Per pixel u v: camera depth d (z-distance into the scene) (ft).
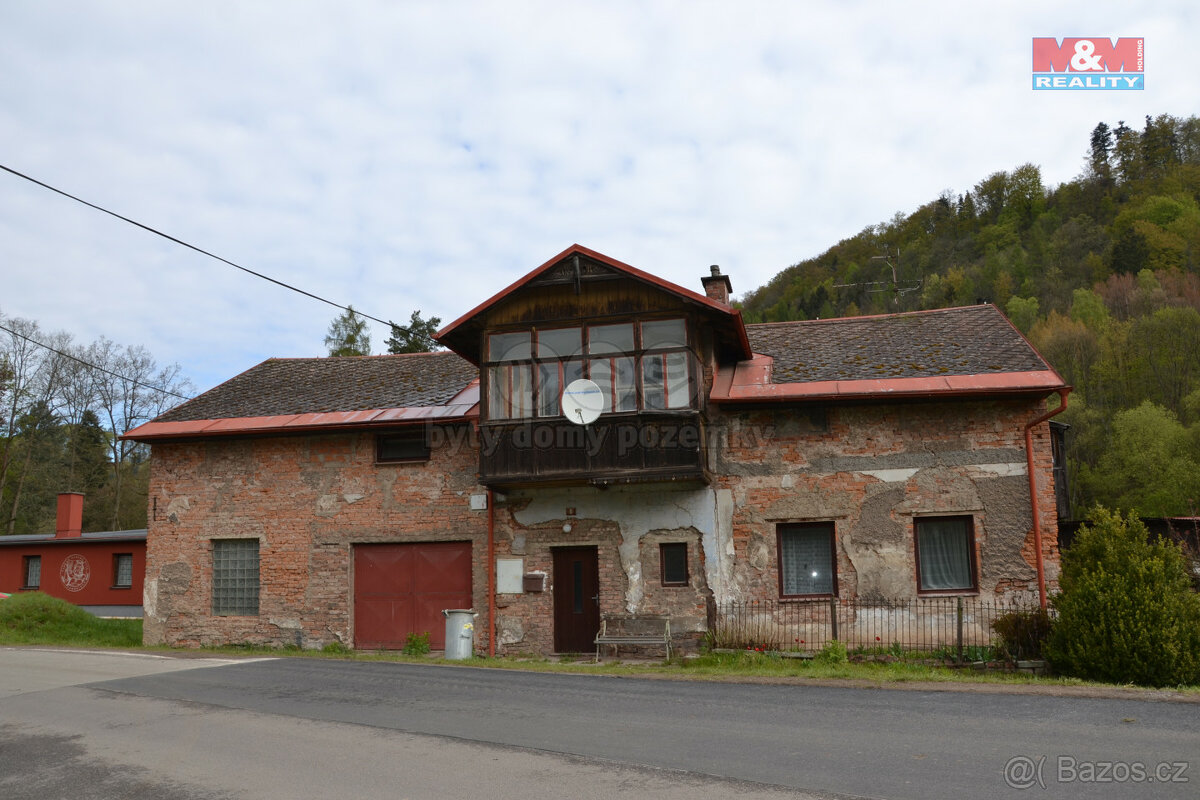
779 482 52.11
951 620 48.83
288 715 32.24
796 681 39.52
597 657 50.62
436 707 33.55
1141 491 140.56
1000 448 50.01
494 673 43.50
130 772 25.00
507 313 53.11
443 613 56.49
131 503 156.46
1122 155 303.27
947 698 34.40
